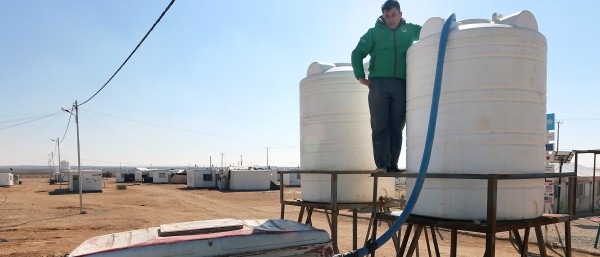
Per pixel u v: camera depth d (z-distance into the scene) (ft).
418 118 15.03
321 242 13.65
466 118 13.43
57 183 223.10
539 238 14.80
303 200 23.68
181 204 98.99
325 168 22.13
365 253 14.21
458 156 13.53
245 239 12.76
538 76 13.89
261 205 96.78
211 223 14.02
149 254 11.80
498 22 14.42
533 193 13.84
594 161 19.38
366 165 21.99
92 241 12.87
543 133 14.16
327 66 23.31
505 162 13.25
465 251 40.09
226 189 164.96
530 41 13.62
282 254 13.01
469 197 13.52
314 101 22.49
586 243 44.32
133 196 124.67
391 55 17.10
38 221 67.10
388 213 16.62
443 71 13.89
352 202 21.91
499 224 12.87
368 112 21.94
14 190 159.12
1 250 43.98
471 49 13.39
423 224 14.33
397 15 17.22
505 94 13.26
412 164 15.47
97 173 149.79
